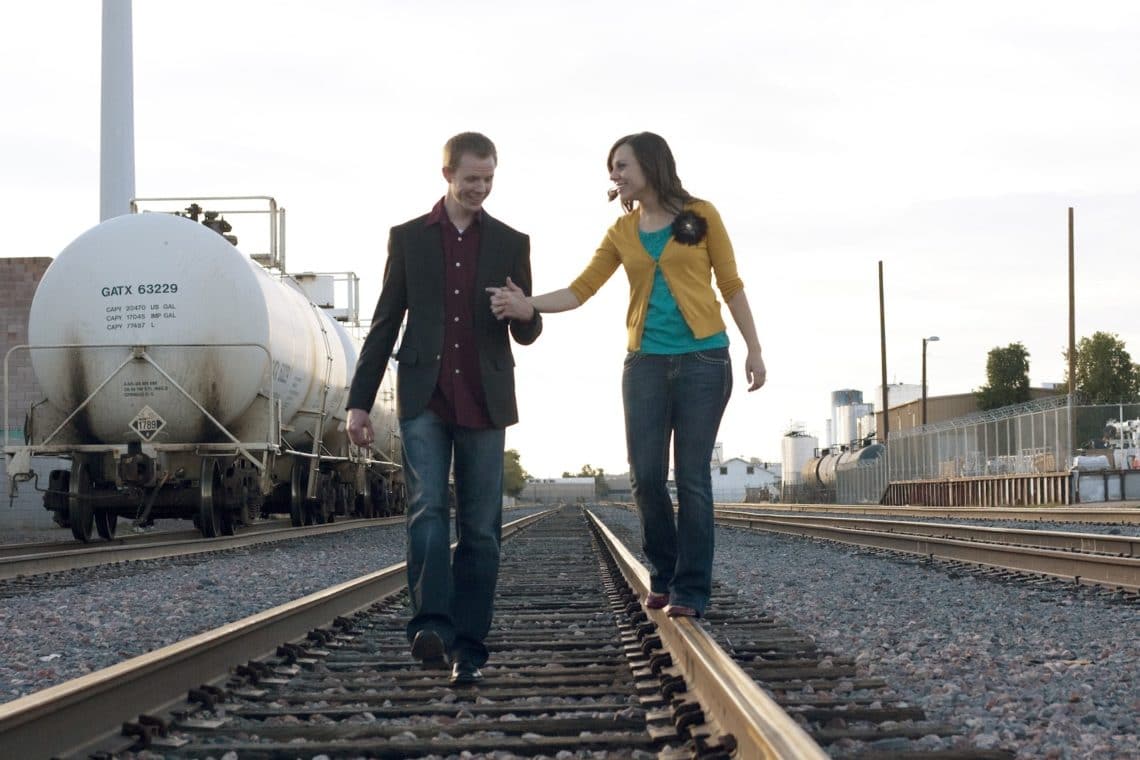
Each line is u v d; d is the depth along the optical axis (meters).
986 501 38.97
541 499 149.75
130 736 3.97
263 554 14.48
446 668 5.61
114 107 31.84
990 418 39.84
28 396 28.86
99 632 7.41
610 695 4.89
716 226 5.42
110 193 31.67
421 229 4.95
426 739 4.01
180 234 15.09
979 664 5.67
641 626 6.57
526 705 4.66
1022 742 3.92
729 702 3.68
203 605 8.90
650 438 5.51
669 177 5.39
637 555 15.05
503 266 4.97
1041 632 6.87
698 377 5.40
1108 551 12.23
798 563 13.12
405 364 4.89
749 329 5.50
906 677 5.33
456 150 4.81
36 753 3.44
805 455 93.75
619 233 5.47
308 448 19.91
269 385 15.57
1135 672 5.36
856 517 28.66
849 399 97.56
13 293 29.05
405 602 9.05
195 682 4.80
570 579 11.54
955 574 10.91
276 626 6.09
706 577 5.59
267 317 15.46
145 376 14.80
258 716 4.48
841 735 3.98
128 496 15.78
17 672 5.91
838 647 6.33
